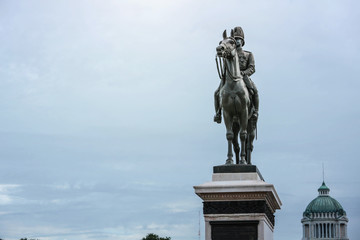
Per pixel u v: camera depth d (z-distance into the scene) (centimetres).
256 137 2731
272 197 2461
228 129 2523
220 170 2444
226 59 2514
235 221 2370
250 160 2638
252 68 2644
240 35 2688
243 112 2508
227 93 2502
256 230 2356
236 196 2375
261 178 2595
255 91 2619
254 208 2364
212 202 2394
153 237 12875
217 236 2375
